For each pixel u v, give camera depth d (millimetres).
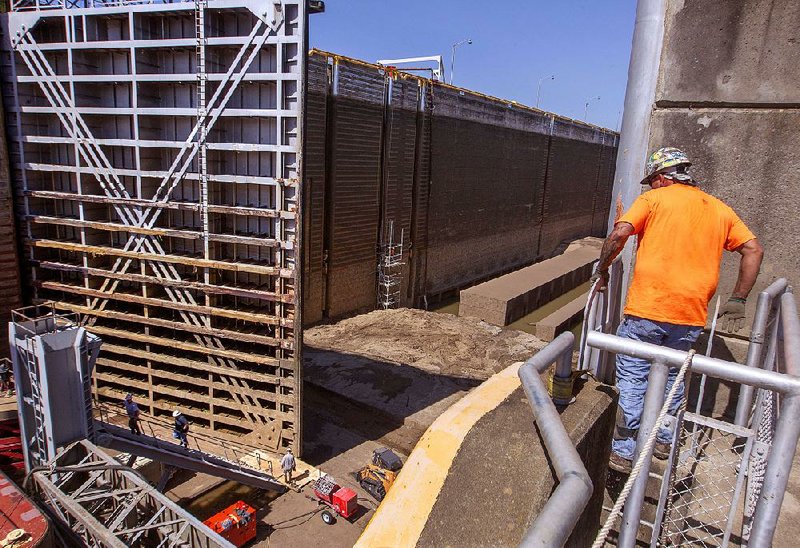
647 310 3143
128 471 7680
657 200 3105
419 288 29297
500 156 34625
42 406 8383
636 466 1772
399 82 24438
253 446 13148
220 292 12539
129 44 11867
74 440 8555
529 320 27562
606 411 2662
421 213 28016
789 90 3912
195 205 12211
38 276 14141
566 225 48188
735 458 3906
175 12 11641
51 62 12977
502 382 2875
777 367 3002
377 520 2100
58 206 13875
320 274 22828
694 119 4262
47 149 13680
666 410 1891
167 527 6945
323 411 16516
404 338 22328
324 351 20500
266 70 11586
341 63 21156
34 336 8219
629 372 3268
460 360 20578
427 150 27375
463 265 33219
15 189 13430
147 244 12820
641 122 4438
